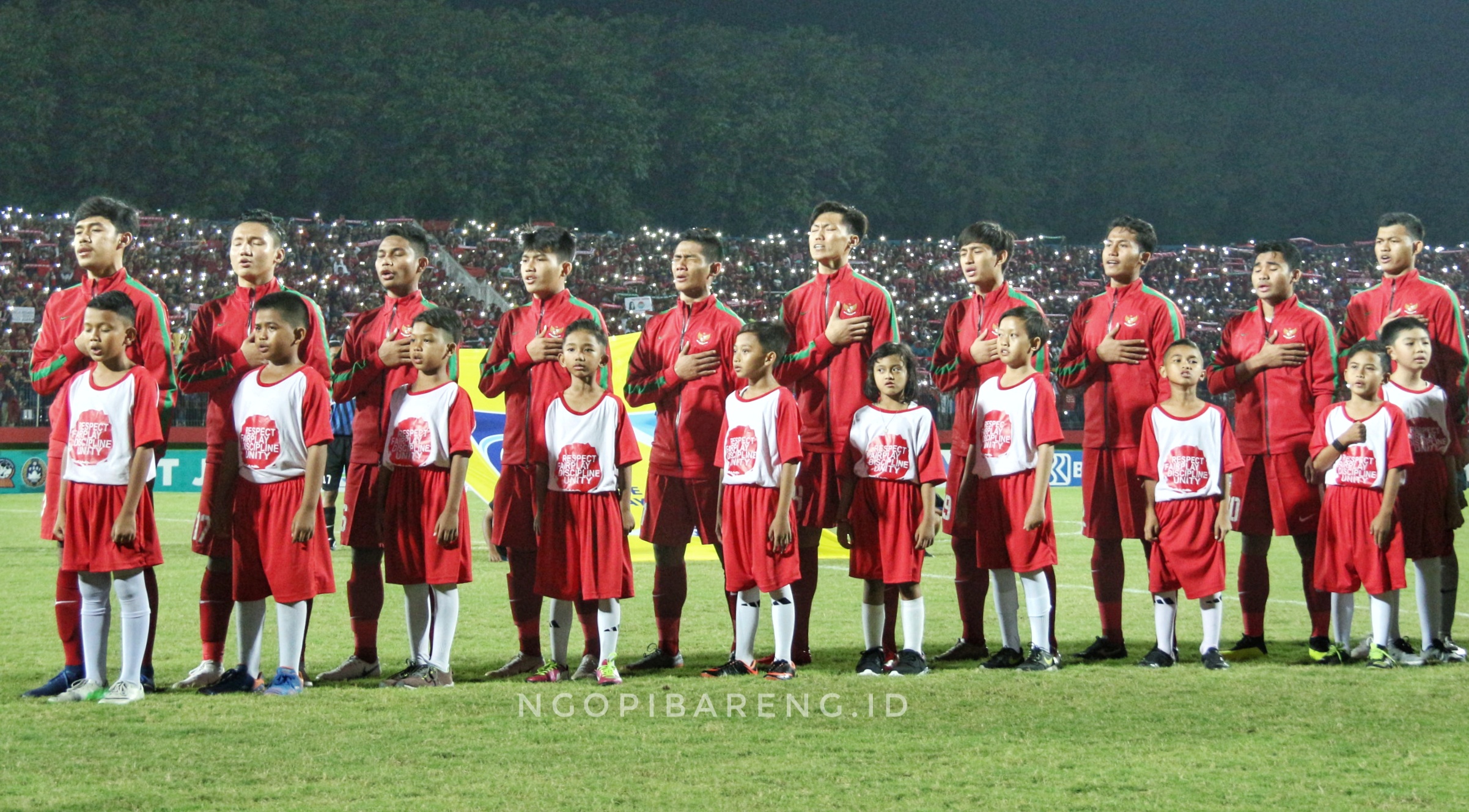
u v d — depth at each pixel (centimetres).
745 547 595
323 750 430
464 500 571
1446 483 648
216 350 590
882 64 5016
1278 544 1369
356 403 614
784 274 3181
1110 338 677
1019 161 5044
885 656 640
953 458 702
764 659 648
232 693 537
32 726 465
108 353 523
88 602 522
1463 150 5409
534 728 466
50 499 552
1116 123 5303
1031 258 3538
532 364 635
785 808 363
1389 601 627
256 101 3788
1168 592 630
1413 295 727
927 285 3256
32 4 3666
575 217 4084
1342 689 552
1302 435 691
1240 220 5362
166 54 3669
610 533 571
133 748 431
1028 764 415
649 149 4219
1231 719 489
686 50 4575
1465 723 481
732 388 648
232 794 376
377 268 636
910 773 404
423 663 573
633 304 2725
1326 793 383
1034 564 611
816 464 645
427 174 3853
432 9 4094
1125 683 567
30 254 2681
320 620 770
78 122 3622
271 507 536
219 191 3681
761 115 4447
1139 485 665
